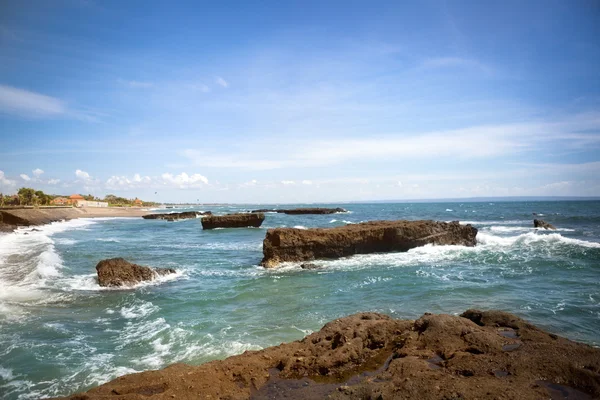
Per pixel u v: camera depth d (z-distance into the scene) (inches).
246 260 982.4
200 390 237.5
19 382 306.8
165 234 1774.1
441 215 3196.4
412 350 284.0
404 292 602.2
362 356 289.7
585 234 1408.7
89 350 372.8
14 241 1301.7
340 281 700.0
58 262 890.7
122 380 256.8
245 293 614.2
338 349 287.9
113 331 429.7
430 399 204.2
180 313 502.9
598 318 458.3
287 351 301.0
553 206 5019.7
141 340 400.5
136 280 684.7
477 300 548.7
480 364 247.3
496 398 199.6
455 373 241.6
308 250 928.3
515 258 888.9
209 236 1673.2
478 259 901.8
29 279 698.8
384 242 1027.3
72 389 296.0
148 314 497.7
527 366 240.5
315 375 264.4
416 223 1096.8
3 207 2554.1
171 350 372.8
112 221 2952.8
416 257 945.5
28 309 515.2
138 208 5900.6
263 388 247.1
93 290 629.9
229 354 360.8
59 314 494.6
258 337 406.0
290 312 502.0
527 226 1870.1
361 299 565.0
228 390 241.9
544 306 511.2
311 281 706.2
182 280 726.5
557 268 769.6
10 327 438.6
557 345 269.9
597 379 219.6
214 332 423.5
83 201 4918.8
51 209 3046.3
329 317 476.7
